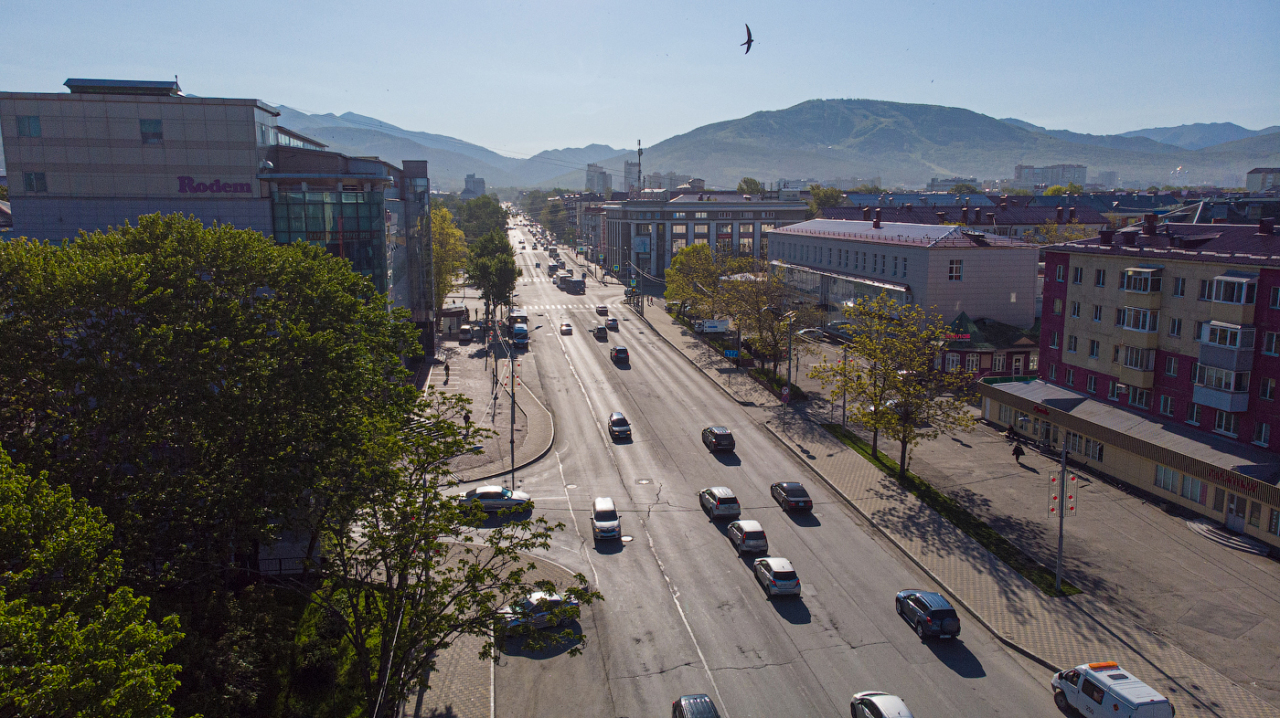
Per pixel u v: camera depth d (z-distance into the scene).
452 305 123.75
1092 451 51.47
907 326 52.06
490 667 30.97
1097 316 54.72
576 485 50.88
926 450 56.50
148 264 31.42
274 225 61.88
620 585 37.47
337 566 28.19
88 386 27.64
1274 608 34.12
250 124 60.41
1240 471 40.28
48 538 19.30
